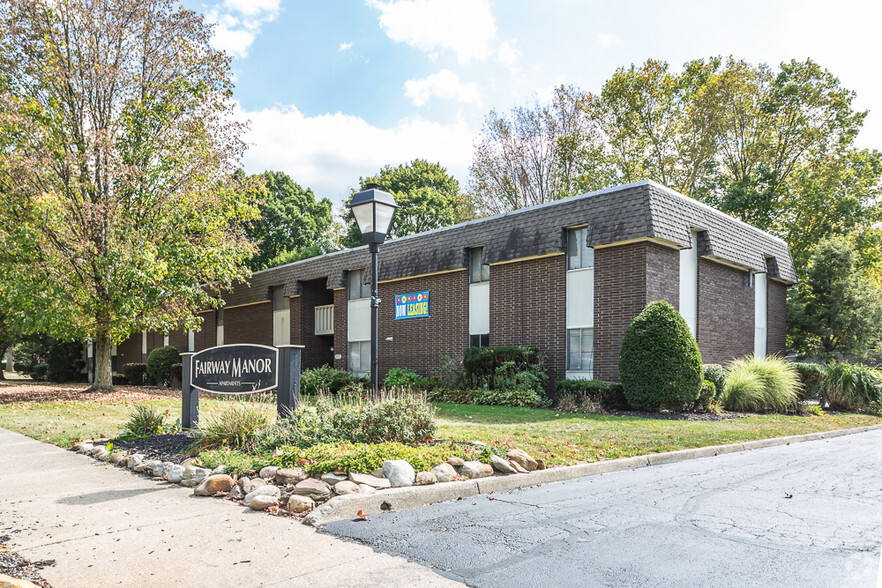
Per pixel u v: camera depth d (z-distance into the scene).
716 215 19.38
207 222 21.59
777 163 32.12
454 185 52.16
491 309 20.22
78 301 19.73
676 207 17.23
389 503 5.91
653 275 16.34
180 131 20.81
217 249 21.52
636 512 5.73
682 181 34.56
